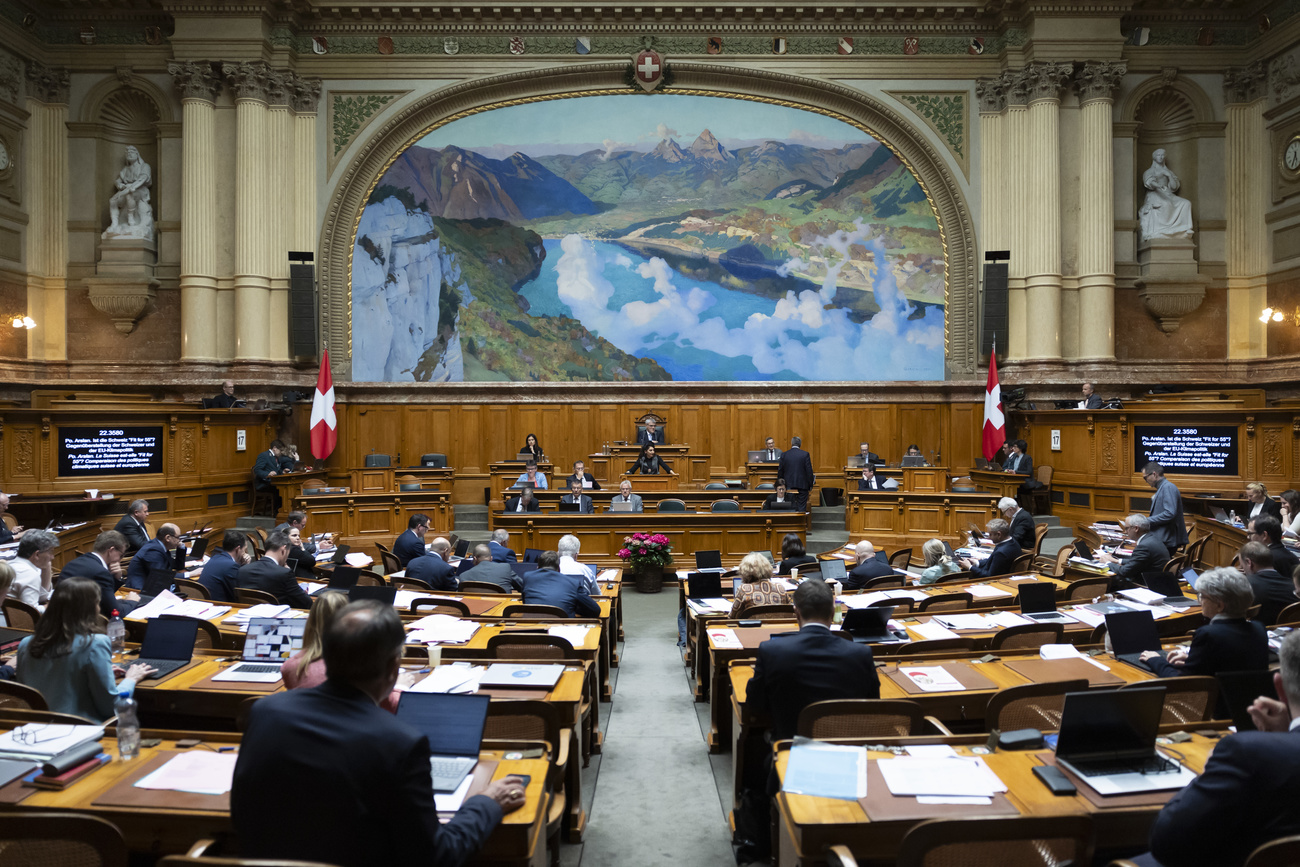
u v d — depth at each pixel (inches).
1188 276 615.5
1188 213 622.8
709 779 194.9
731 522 442.9
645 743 219.1
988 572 299.4
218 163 605.0
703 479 628.4
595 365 663.1
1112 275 602.9
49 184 610.2
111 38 610.2
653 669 291.7
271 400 593.9
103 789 108.2
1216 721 130.0
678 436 656.4
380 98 631.2
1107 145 601.0
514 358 659.4
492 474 580.7
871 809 103.3
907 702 133.3
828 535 502.3
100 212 617.0
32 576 226.1
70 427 442.9
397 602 229.6
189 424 496.4
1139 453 500.7
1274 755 89.9
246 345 594.6
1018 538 347.9
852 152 656.4
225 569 241.0
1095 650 185.3
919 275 654.5
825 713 132.9
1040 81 602.5
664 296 663.1
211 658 177.3
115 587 247.3
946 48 635.5
